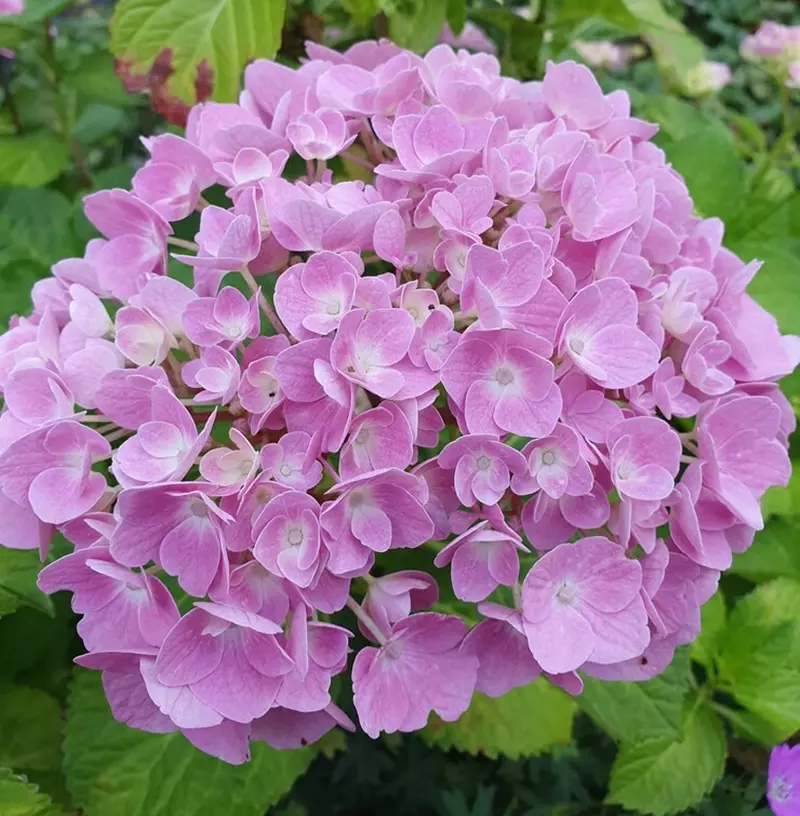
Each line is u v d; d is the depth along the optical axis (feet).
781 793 0.87
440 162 0.65
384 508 0.59
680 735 0.93
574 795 1.16
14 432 0.62
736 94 2.89
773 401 0.71
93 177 1.42
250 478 0.56
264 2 0.91
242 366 0.61
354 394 0.56
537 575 0.60
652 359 0.63
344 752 1.15
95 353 0.64
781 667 0.99
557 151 0.71
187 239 0.87
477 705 0.97
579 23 1.33
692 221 0.83
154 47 0.91
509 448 0.57
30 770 0.90
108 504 0.62
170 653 0.57
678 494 0.64
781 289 1.10
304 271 0.59
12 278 0.97
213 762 0.81
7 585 0.77
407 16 1.05
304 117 0.71
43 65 1.41
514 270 0.61
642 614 0.62
